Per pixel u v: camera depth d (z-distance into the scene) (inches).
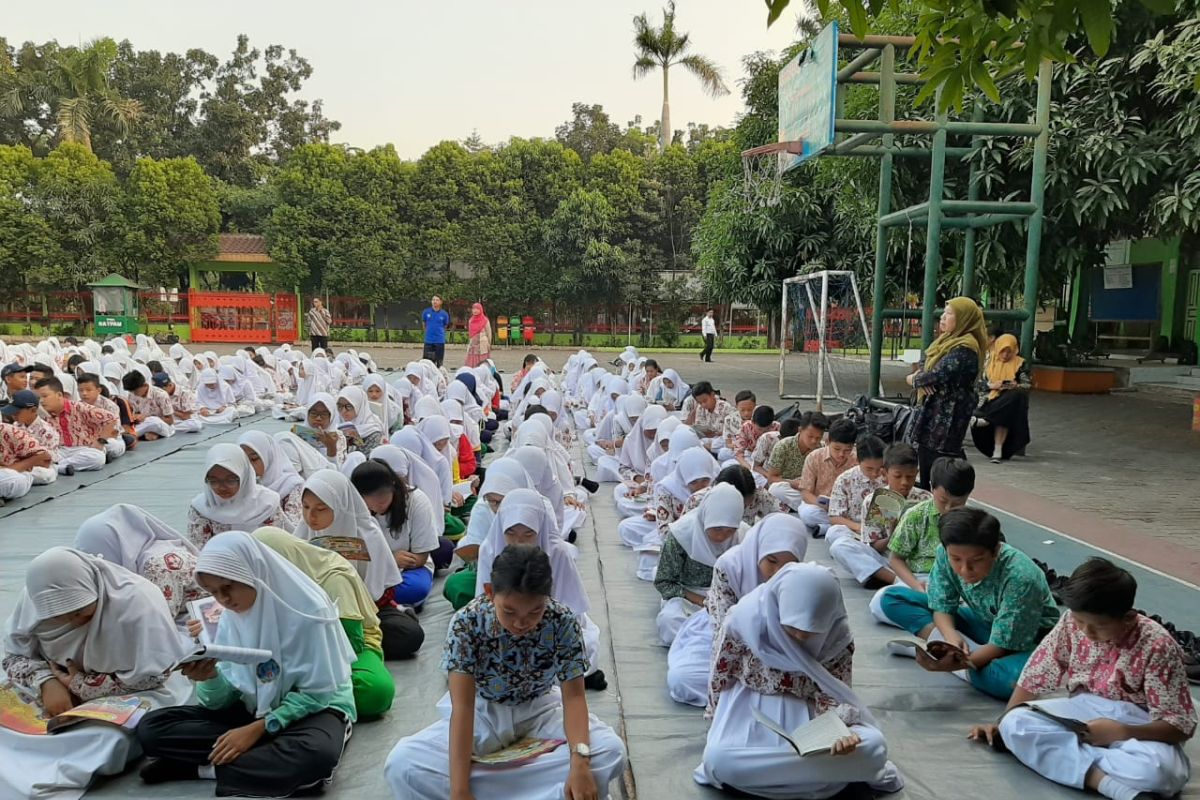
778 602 124.0
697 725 145.7
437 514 230.7
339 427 316.8
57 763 123.8
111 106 1355.8
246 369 572.4
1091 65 490.9
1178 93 446.9
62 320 1213.1
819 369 532.7
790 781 121.1
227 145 1470.2
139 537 158.1
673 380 433.4
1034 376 677.9
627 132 1504.7
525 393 481.7
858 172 592.1
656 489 226.7
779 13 113.8
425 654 175.3
